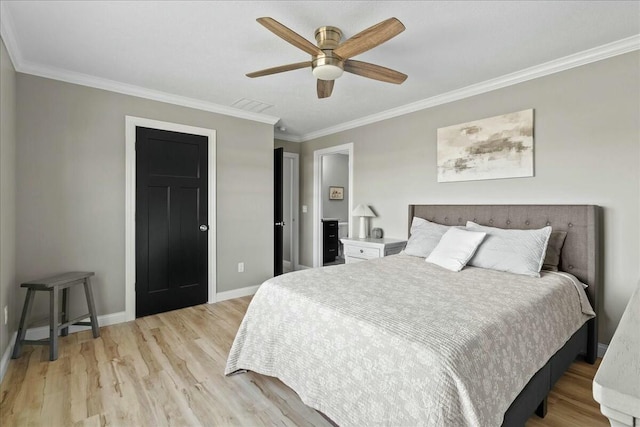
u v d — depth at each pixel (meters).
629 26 2.07
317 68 2.06
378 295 1.77
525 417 1.47
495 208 2.93
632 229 2.28
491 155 2.99
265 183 4.18
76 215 2.86
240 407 1.81
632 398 0.45
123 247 3.10
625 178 2.30
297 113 3.99
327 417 1.56
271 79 2.93
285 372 1.77
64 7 1.87
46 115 2.71
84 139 2.89
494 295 1.78
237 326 3.01
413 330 1.33
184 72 2.78
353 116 4.11
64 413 1.75
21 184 2.60
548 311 1.75
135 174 3.17
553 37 2.21
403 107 3.70
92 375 2.14
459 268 2.40
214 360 2.35
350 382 1.42
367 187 4.20
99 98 2.97
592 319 2.31
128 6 1.86
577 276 2.43
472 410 1.09
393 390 1.26
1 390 1.96
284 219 5.48
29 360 2.34
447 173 3.32
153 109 3.28
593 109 2.44
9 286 2.36
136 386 2.01
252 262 4.07
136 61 2.57
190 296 3.57
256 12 1.92
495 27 2.08
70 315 2.85
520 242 2.40
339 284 1.99
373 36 1.75
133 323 3.07
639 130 2.25
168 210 3.40
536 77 2.71
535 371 1.51
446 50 2.38
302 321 1.71
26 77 2.62
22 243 2.60
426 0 1.80
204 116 3.63
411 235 3.30
